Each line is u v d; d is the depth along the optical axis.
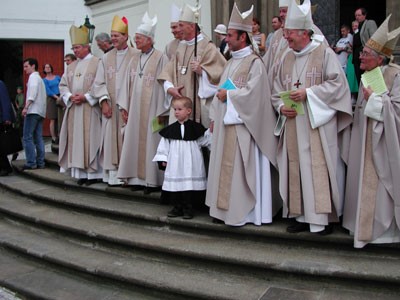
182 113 4.75
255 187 4.41
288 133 4.28
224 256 4.09
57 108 9.00
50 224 5.33
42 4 12.39
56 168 7.43
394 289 3.66
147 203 5.45
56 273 4.69
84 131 6.09
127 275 4.21
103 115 5.92
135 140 5.57
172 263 4.39
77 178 6.37
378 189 3.91
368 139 3.95
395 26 7.14
